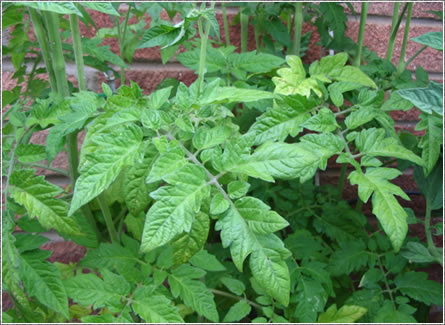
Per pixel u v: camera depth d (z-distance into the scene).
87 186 0.36
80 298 0.48
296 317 0.57
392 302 0.61
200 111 0.48
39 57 0.71
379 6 0.97
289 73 0.51
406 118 1.04
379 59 0.75
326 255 0.79
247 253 0.35
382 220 0.39
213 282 0.68
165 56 0.76
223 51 0.66
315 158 0.37
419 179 0.64
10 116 0.53
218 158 0.39
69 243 0.99
